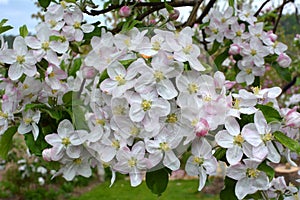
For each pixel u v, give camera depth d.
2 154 0.61
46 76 0.57
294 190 0.61
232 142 0.47
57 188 2.62
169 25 0.60
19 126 0.58
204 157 0.46
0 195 2.49
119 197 2.39
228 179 0.51
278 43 0.80
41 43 0.58
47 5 0.64
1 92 0.63
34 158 2.62
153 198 2.35
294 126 0.53
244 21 0.82
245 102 0.49
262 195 0.54
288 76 0.80
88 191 2.60
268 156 0.47
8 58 0.56
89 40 0.65
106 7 0.73
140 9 0.70
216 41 0.81
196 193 2.37
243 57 0.79
